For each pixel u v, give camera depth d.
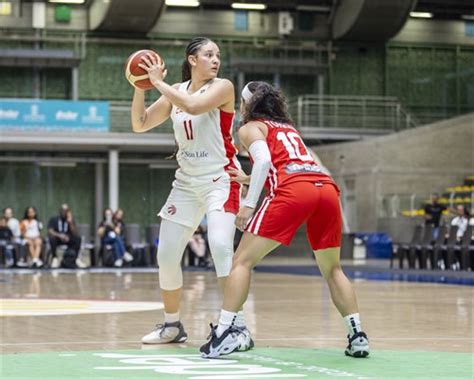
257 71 34.25
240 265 5.08
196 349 5.58
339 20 34.91
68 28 33.78
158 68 5.51
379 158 29.67
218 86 5.51
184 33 34.72
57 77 33.38
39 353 5.33
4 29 33.19
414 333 6.76
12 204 32.25
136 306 9.56
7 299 10.91
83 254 24.69
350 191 30.56
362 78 35.81
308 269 21.23
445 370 4.60
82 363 4.84
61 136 28.45
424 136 29.42
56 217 22.03
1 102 27.84
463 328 7.18
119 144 29.20
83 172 32.88
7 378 4.24
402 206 28.11
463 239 18.95
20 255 22.27
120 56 34.12
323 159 32.06
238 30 35.22
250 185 5.03
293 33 35.50
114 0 31.14
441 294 11.76
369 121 32.72
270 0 34.84
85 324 7.38
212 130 5.62
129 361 4.94
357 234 28.50
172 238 5.83
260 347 5.74
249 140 5.15
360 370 4.59
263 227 5.02
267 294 11.78
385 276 17.19
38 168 32.41
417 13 36.16
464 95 36.78
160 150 31.61
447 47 36.66
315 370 4.57
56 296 11.51
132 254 23.16
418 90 36.38
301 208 5.04
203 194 5.71
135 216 33.44
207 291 12.53
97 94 33.81
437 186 29.23
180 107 5.43
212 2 34.47
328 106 32.59
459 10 36.31
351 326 5.20
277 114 5.31
